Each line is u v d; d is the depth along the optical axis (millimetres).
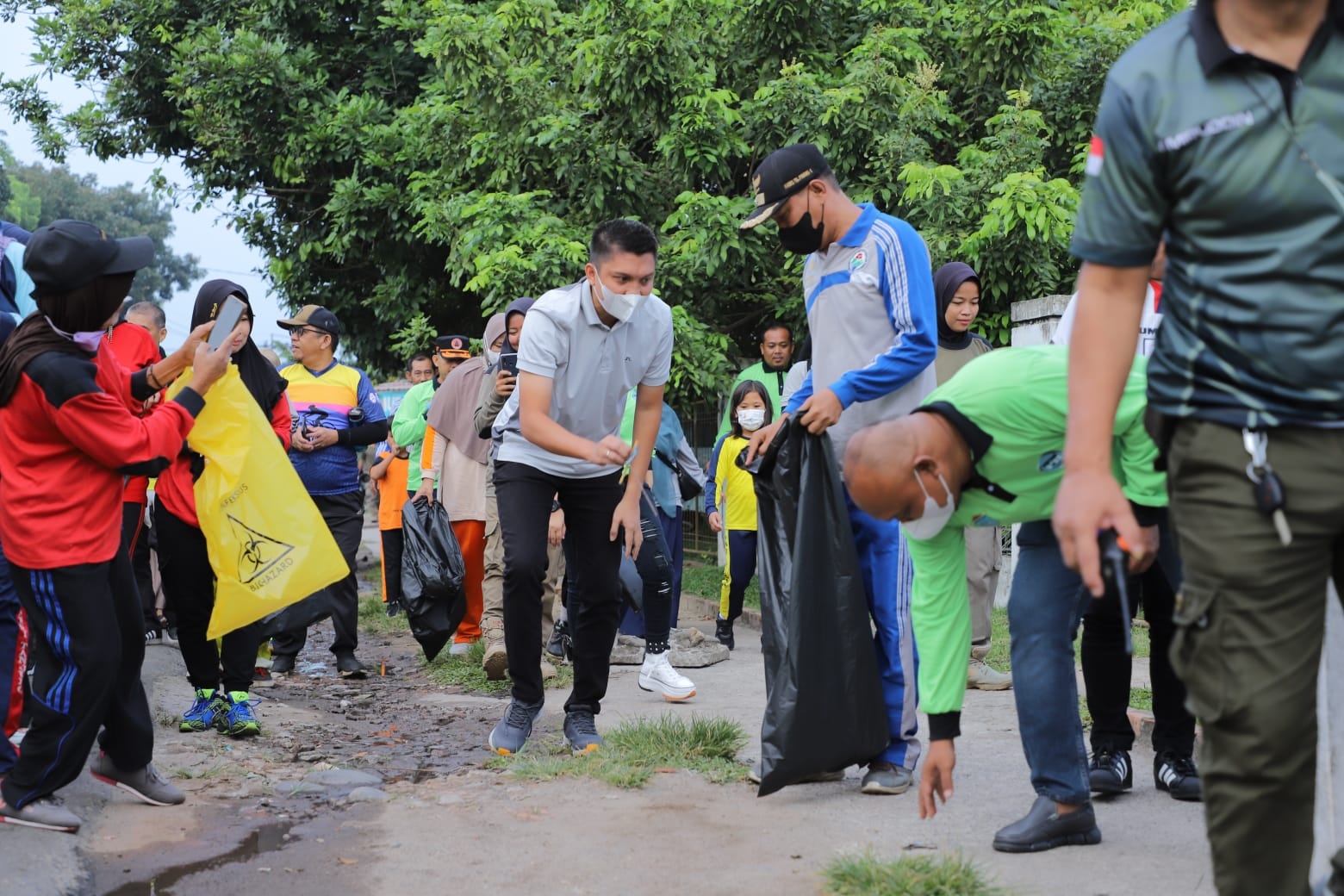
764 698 6457
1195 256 2082
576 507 5000
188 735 5406
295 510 4816
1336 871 2285
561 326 4668
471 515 7539
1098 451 2129
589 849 3672
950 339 6461
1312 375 2002
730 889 3279
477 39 10977
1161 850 3537
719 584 11703
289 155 14523
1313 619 2080
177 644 8086
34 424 3686
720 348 10648
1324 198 1959
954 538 3387
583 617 5012
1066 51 11109
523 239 10352
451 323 15266
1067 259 9773
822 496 4094
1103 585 2105
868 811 4020
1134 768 4496
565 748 5105
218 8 15484
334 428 7453
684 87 10570
